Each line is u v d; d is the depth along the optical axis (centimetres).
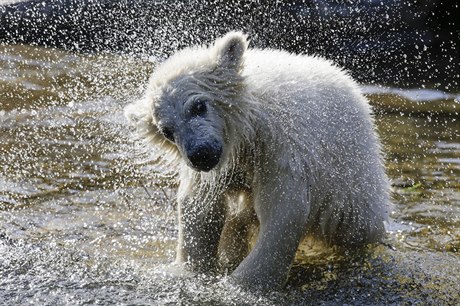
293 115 973
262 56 1043
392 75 2097
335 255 1077
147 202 1264
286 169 958
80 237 1131
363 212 1059
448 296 949
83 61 2130
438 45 2298
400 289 968
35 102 1773
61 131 1588
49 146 1498
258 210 991
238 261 1088
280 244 960
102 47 2200
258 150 973
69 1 2378
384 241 1107
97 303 913
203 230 1030
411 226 1171
